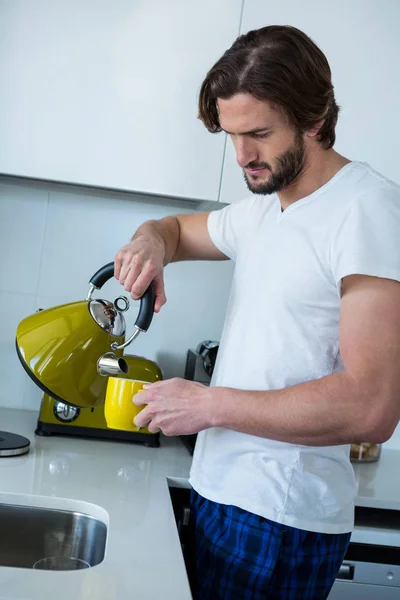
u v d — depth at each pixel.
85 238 2.19
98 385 1.42
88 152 1.84
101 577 1.01
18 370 2.19
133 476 1.64
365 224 1.18
